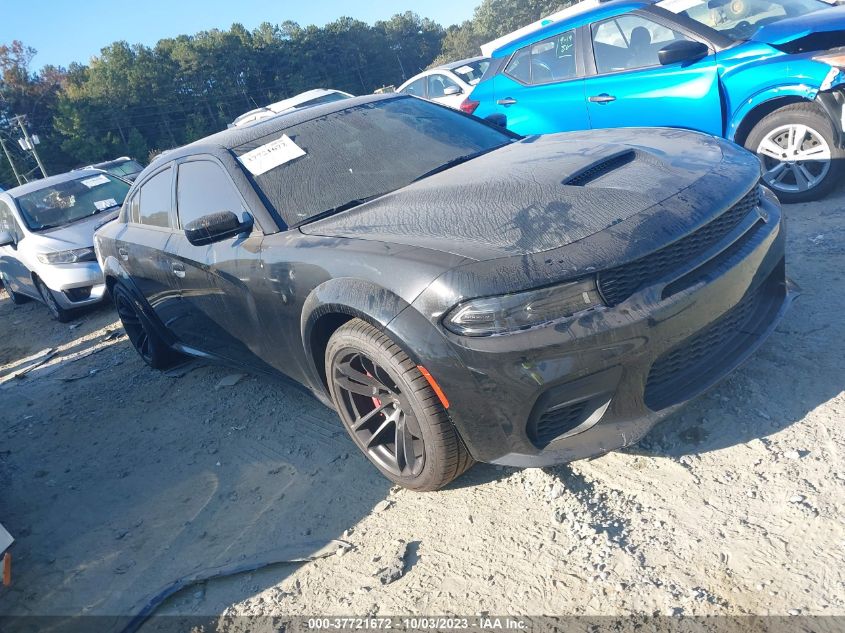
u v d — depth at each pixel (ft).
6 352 24.76
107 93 325.42
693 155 9.84
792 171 16.20
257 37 402.72
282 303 10.16
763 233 9.12
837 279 12.04
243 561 9.19
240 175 11.48
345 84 409.08
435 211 9.25
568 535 8.07
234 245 11.12
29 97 332.80
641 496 8.38
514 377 7.61
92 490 12.24
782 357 10.17
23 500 12.51
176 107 345.51
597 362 7.59
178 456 12.59
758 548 7.22
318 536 9.32
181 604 8.77
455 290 7.72
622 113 18.70
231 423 13.24
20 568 10.39
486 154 11.79
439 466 8.73
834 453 8.16
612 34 18.76
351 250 9.01
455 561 8.21
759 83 15.84
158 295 14.39
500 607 7.41
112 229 16.40
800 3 17.48
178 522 10.52
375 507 9.57
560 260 7.63
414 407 8.43
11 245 27.78
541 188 9.06
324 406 12.75
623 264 7.62
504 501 8.95
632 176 9.12
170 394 15.61
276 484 10.77
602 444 8.02
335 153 11.78
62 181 29.12
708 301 8.14
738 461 8.48
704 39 16.94
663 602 6.91
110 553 10.21
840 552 6.91
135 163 45.19
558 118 20.33
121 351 20.15
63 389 18.24
